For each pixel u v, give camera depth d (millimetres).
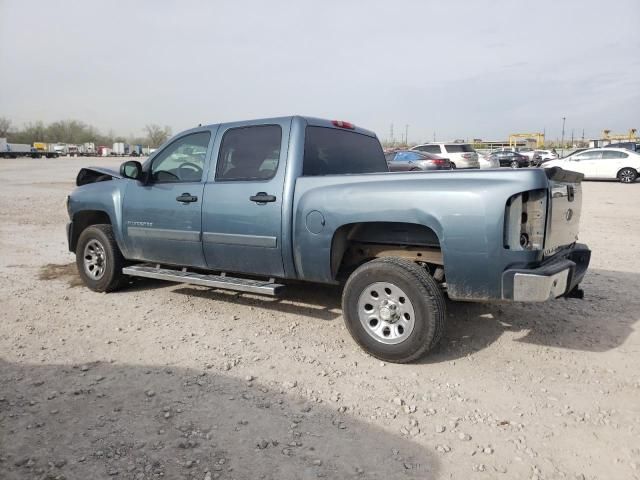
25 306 5406
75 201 6066
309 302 5504
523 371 3828
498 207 3490
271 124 4648
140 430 2977
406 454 2785
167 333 4602
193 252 5043
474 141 78750
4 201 15938
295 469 2635
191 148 5184
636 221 11414
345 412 3225
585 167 24688
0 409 3203
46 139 116312
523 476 2609
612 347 4262
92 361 3969
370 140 5703
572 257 4391
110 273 5770
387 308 3918
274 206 4410
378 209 3881
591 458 2764
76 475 2564
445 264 3688
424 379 3697
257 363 3953
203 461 2691
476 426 3074
